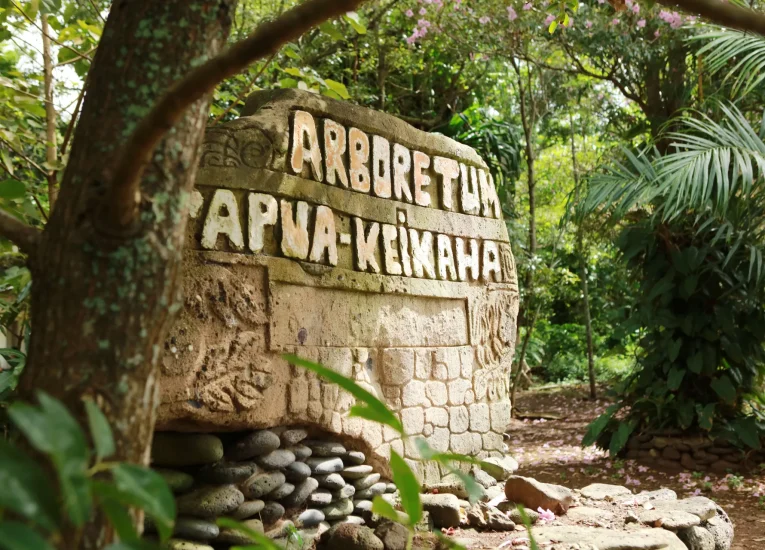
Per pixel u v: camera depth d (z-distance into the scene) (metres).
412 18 10.01
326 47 9.92
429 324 5.10
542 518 4.71
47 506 0.84
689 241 7.75
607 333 16.67
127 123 1.52
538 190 15.17
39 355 1.45
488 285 5.70
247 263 3.86
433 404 5.05
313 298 4.21
